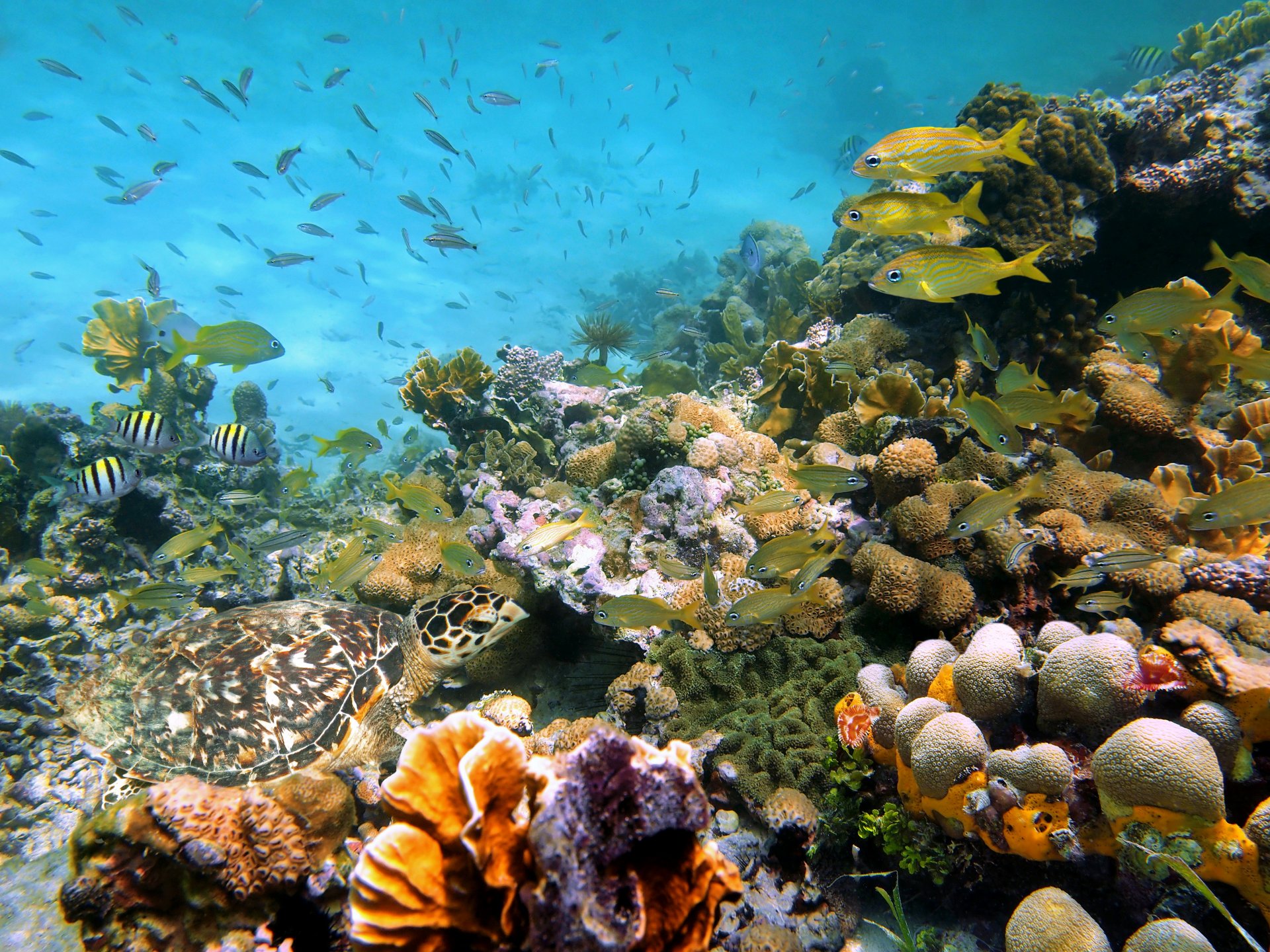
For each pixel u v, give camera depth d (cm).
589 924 153
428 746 196
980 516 422
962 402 495
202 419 1097
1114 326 548
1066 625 341
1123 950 252
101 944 254
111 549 848
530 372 1016
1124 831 255
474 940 182
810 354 754
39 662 684
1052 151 732
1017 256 722
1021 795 279
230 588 821
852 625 492
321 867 266
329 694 461
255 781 417
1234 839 236
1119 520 491
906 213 436
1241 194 704
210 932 259
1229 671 269
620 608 429
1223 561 404
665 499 571
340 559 611
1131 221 774
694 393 999
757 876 366
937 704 327
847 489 488
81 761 523
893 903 315
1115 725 288
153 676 457
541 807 166
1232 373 639
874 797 360
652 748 182
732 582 510
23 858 390
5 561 834
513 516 670
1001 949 302
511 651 543
